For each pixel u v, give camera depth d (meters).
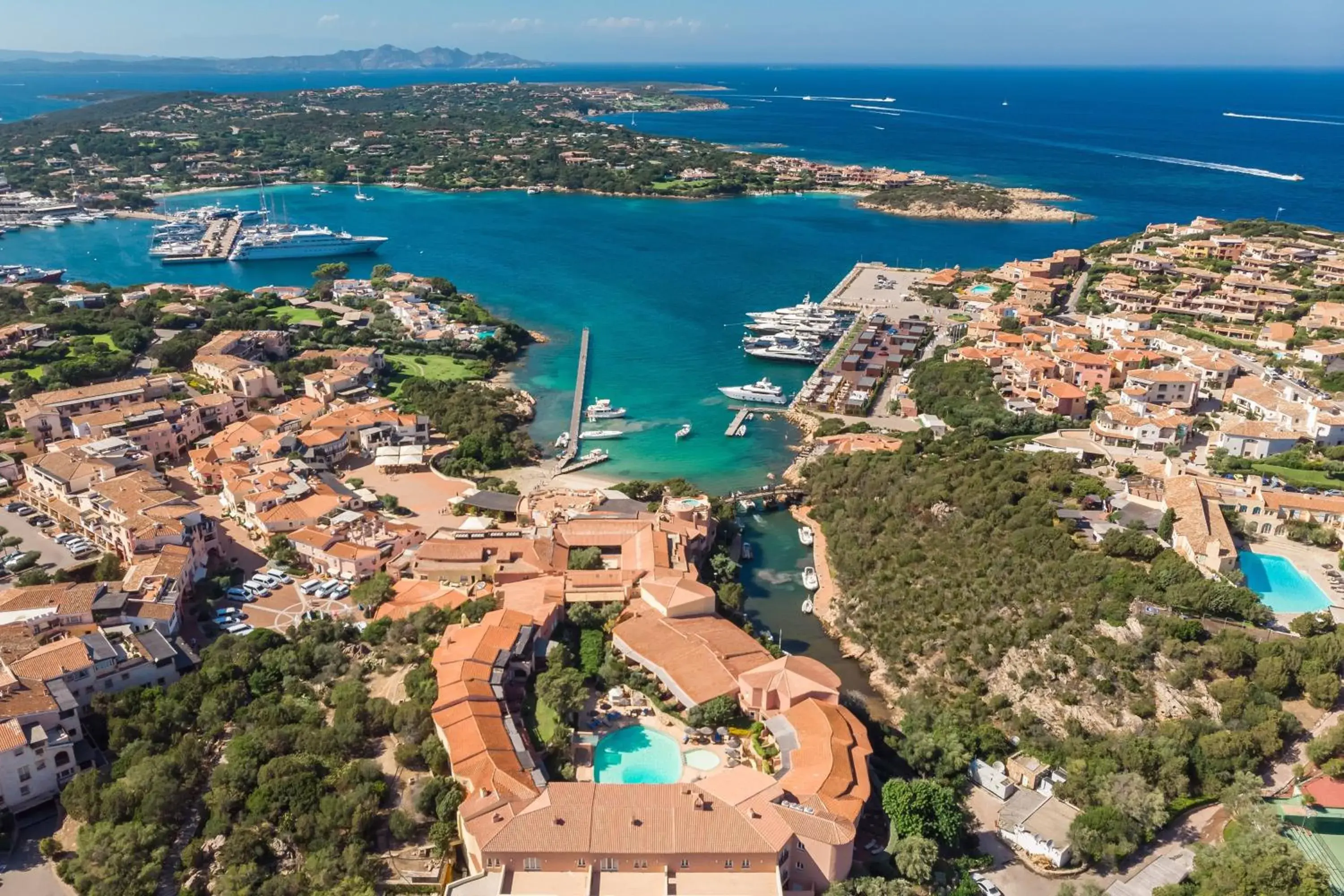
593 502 192.38
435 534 173.25
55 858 102.81
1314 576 147.62
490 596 150.75
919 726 125.44
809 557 182.38
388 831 106.44
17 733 106.50
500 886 95.00
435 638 140.88
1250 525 160.75
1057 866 105.81
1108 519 163.38
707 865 97.38
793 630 157.88
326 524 176.88
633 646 139.12
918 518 175.00
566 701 124.94
